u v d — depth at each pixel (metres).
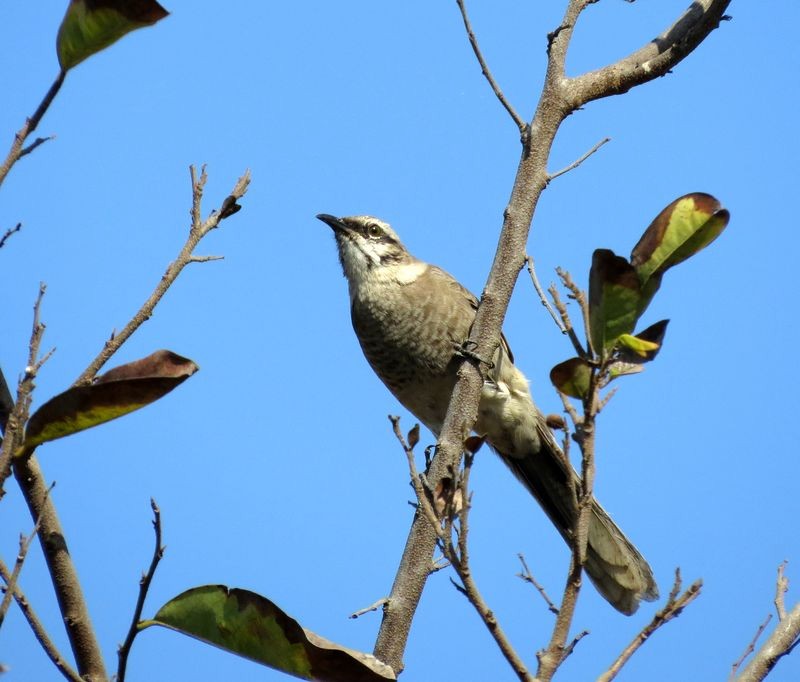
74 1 5.22
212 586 5.29
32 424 5.23
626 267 5.71
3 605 4.74
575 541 5.53
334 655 5.14
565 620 5.43
